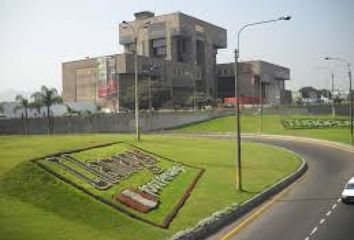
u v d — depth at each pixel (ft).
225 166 195.21
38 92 390.42
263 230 106.63
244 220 117.29
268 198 147.95
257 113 497.46
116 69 578.25
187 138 271.08
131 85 592.19
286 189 165.27
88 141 178.19
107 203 113.09
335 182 181.27
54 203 104.63
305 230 105.60
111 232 96.84
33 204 101.60
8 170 113.50
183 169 173.47
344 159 246.06
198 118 455.22
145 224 105.81
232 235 102.53
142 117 404.77
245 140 327.47
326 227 108.27
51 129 353.10
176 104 642.63
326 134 349.61
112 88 580.71
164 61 637.30
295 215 122.83
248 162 215.31
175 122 431.84
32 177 112.57
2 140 178.81
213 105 643.45
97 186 122.42
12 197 102.06
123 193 123.34
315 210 129.29
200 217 115.34
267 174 186.19
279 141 323.78
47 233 88.53
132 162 159.74
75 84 629.10
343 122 408.67
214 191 146.51
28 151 142.41
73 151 144.66
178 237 92.17
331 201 142.61
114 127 386.52
